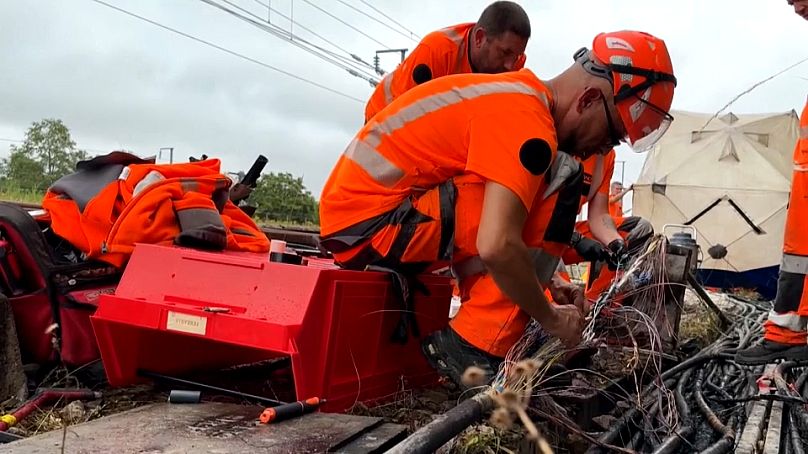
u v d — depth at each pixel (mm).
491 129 2393
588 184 4109
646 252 3707
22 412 2432
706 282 12719
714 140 13227
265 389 3074
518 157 2320
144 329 2754
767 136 13133
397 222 2672
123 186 3096
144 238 2982
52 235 3160
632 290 3680
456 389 3211
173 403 2332
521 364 2150
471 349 2686
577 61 2635
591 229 4262
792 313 3285
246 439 1921
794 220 3236
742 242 12500
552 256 2723
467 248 2695
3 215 2801
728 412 3180
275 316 2354
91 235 2973
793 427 2844
